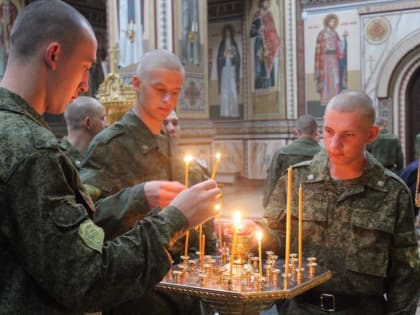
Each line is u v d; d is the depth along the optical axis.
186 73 10.70
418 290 2.26
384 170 2.28
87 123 3.77
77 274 1.31
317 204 2.30
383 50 13.22
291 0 14.15
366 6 13.33
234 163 15.34
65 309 1.43
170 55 2.42
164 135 2.57
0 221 1.34
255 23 14.80
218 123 15.55
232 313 1.77
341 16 13.64
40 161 1.34
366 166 2.25
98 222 2.01
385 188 2.23
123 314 2.28
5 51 12.34
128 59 10.41
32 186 1.32
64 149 1.49
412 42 12.87
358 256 2.22
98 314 1.76
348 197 2.25
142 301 2.27
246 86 15.06
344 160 2.19
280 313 2.40
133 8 10.39
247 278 1.80
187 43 10.72
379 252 2.22
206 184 1.57
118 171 2.36
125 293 1.40
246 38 14.99
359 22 13.45
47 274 1.32
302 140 5.38
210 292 1.70
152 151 2.42
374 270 2.21
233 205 11.66
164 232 1.47
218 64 15.48
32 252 1.32
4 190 1.32
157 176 2.43
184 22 10.66
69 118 3.80
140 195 1.96
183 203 1.53
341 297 2.24
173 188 1.94
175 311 2.38
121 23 10.48
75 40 1.50
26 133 1.36
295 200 2.36
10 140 1.34
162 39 10.21
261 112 14.85
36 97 1.49
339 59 13.73
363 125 2.15
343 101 2.17
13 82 1.49
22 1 12.91
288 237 1.81
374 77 13.37
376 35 13.28
